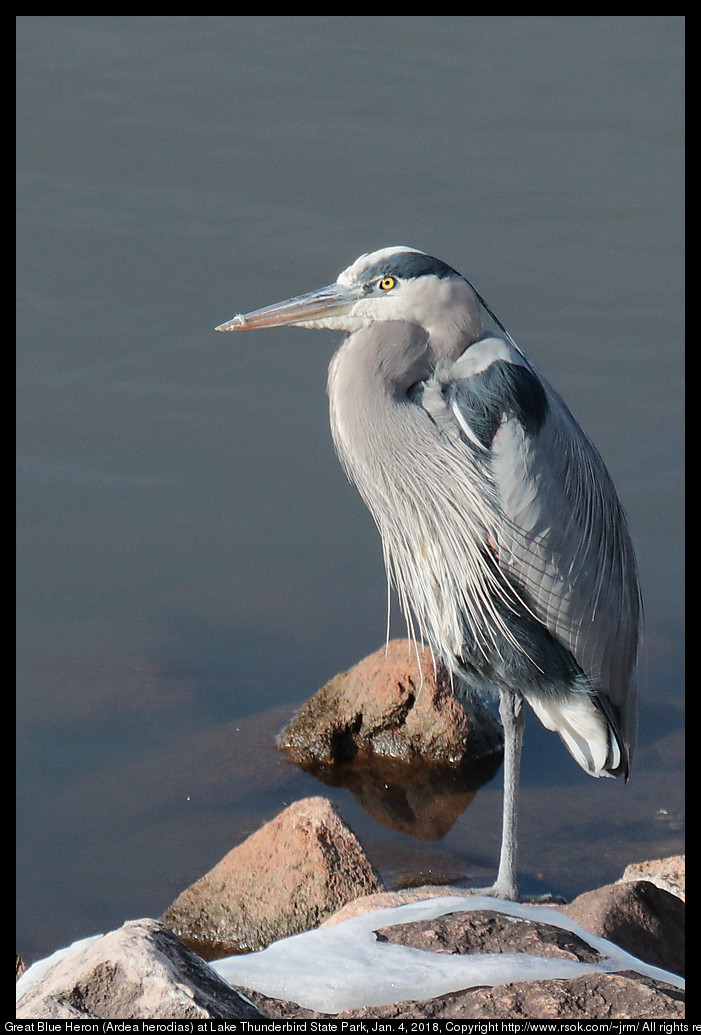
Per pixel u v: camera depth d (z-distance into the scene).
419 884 9.39
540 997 5.31
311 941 6.31
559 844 10.04
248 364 16.50
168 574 13.30
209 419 15.56
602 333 16.94
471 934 6.36
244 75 23.20
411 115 22.05
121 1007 4.61
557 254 18.38
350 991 5.70
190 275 17.48
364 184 19.84
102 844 9.69
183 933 8.66
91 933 8.70
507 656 8.58
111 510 14.16
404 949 6.22
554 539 8.27
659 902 7.58
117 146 20.67
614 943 7.07
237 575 13.34
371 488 8.62
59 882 9.23
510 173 20.33
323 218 18.88
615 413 15.68
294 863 8.62
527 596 8.40
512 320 17.09
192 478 14.66
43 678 11.72
